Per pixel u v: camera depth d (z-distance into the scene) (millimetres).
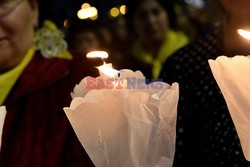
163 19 4117
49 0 2316
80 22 4469
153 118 1336
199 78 2104
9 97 2119
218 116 1989
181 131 2051
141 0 4164
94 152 1339
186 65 2152
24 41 2133
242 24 1979
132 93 1341
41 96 2090
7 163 1994
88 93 1315
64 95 2098
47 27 2297
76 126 1315
